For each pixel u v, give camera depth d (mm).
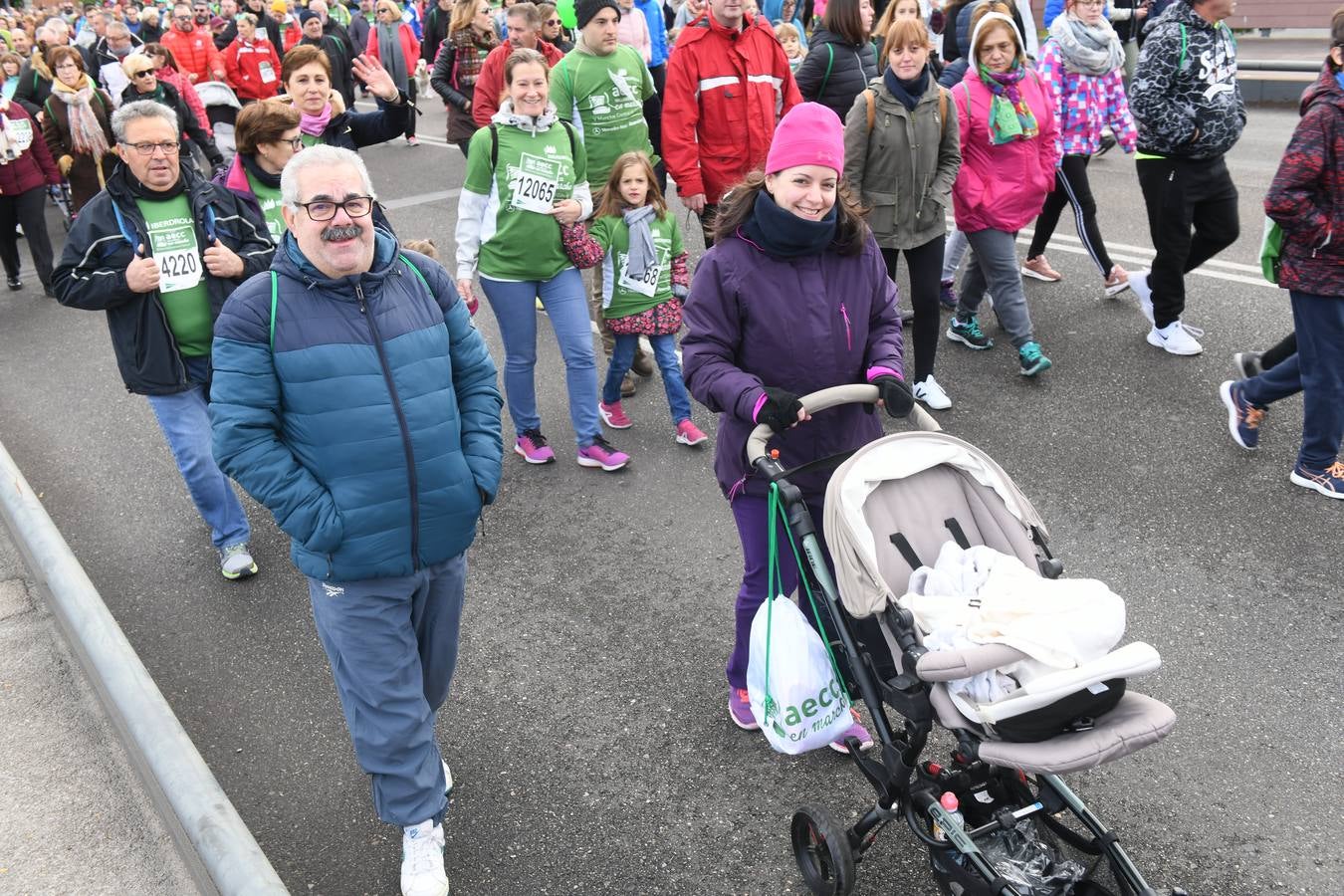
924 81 5289
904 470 2799
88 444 6328
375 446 2734
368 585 2834
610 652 4086
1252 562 4289
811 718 2920
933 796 2617
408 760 2922
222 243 4320
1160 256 5910
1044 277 7402
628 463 5523
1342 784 3211
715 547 4750
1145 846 3035
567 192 4984
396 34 14148
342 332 2721
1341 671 3668
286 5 15008
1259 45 15555
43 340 8234
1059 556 4441
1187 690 3641
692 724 3672
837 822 2775
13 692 4078
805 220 2908
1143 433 5340
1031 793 2664
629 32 9062
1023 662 2359
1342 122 4129
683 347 3139
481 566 4730
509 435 5977
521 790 3424
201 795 2979
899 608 2570
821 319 3062
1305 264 4379
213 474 4609
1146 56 5586
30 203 8953
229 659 4223
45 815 3447
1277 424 5324
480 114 7453
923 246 5461
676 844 3168
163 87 8688
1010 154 5551
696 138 6195
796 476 3170
